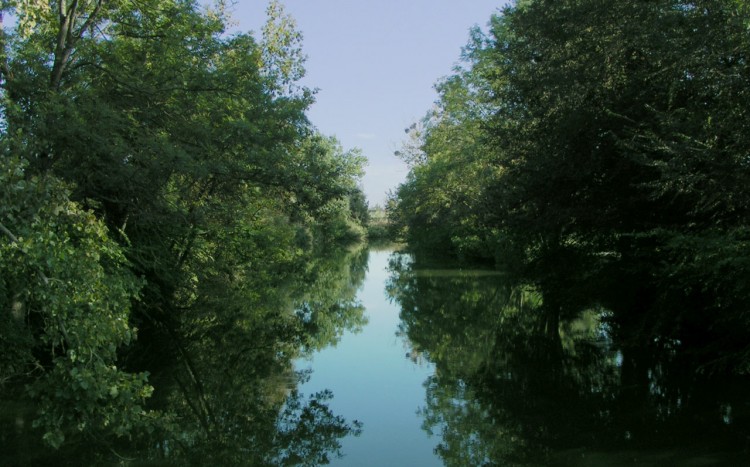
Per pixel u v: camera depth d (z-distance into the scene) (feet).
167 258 47.60
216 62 45.55
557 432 26.45
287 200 49.88
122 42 41.73
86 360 19.31
